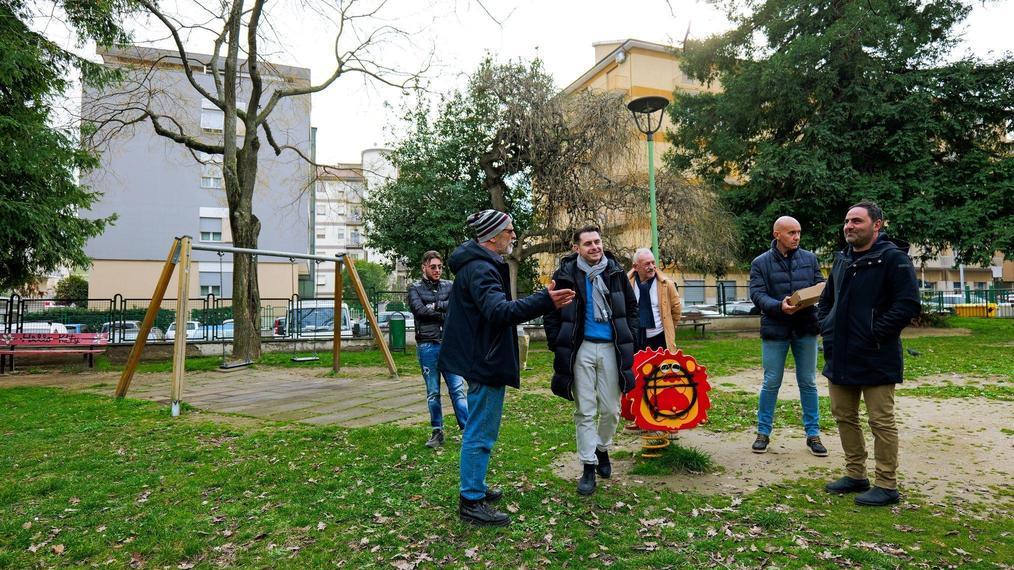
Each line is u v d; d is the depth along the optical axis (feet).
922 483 12.93
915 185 57.57
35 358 45.60
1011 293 99.81
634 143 53.26
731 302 75.92
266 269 108.17
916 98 57.57
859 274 11.89
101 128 49.42
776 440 17.01
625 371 12.85
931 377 29.84
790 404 22.68
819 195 60.03
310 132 105.19
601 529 10.60
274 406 24.82
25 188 41.50
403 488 13.12
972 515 11.05
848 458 12.34
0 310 49.24
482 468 11.02
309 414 22.81
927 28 61.16
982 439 16.87
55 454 16.87
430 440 16.90
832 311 12.35
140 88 49.93
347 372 38.14
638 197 53.52
